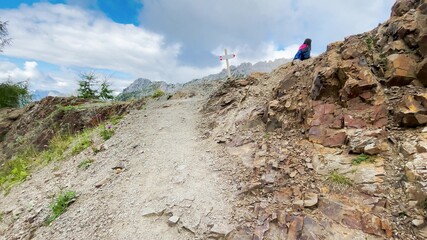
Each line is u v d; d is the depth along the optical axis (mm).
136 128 9875
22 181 8617
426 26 5297
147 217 4684
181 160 6613
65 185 6789
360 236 3463
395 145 4426
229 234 4023
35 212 5883
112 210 5051
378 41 6215
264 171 5238
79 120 14523
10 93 24141
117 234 4410
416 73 5152
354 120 5195
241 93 9898
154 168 6383
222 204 4730
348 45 6605
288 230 3842
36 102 19766
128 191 5578
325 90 5996
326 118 5656
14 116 19250
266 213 4250
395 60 5402
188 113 11242
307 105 6270
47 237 4844
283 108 6781
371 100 5250
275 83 9391
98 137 10016
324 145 5254
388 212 3619
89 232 4621
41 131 15219
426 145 4027
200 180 5578
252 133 6988
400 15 6395
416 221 3326
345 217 3758
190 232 4227
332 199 4102
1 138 18016
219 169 5855
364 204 3838
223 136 7484
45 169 8953
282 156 5461
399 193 3768
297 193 4453
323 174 4625
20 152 14422
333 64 6141
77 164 8047
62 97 18188
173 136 8516
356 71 5668
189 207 4758
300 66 7855
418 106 4566
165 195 5211
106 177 6449
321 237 3602
